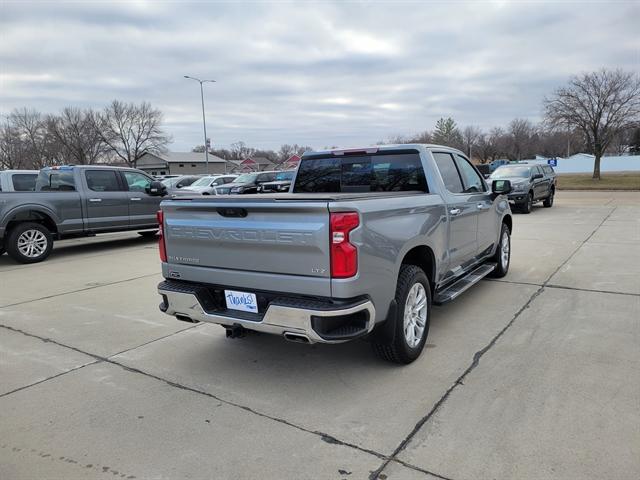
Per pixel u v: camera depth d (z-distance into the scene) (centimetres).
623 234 1073
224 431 303
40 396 358
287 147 11494
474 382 357
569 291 603
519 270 732
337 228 305
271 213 326
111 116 6962
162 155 8831
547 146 8912
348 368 392
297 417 317
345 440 288
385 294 346
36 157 7388
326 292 313
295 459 271
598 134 3819
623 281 645
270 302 327
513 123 8756
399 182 475
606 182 3538
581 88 3684
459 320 501
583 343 426
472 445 277
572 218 1432
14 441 297
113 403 345
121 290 690
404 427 299
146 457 278
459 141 8681
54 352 447
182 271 385
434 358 404
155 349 450
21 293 684
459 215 486
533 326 476
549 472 250
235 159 12000
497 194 601
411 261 433
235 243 346
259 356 426
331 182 522
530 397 330
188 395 354
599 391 335
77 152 6931
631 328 462
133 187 1113
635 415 302
